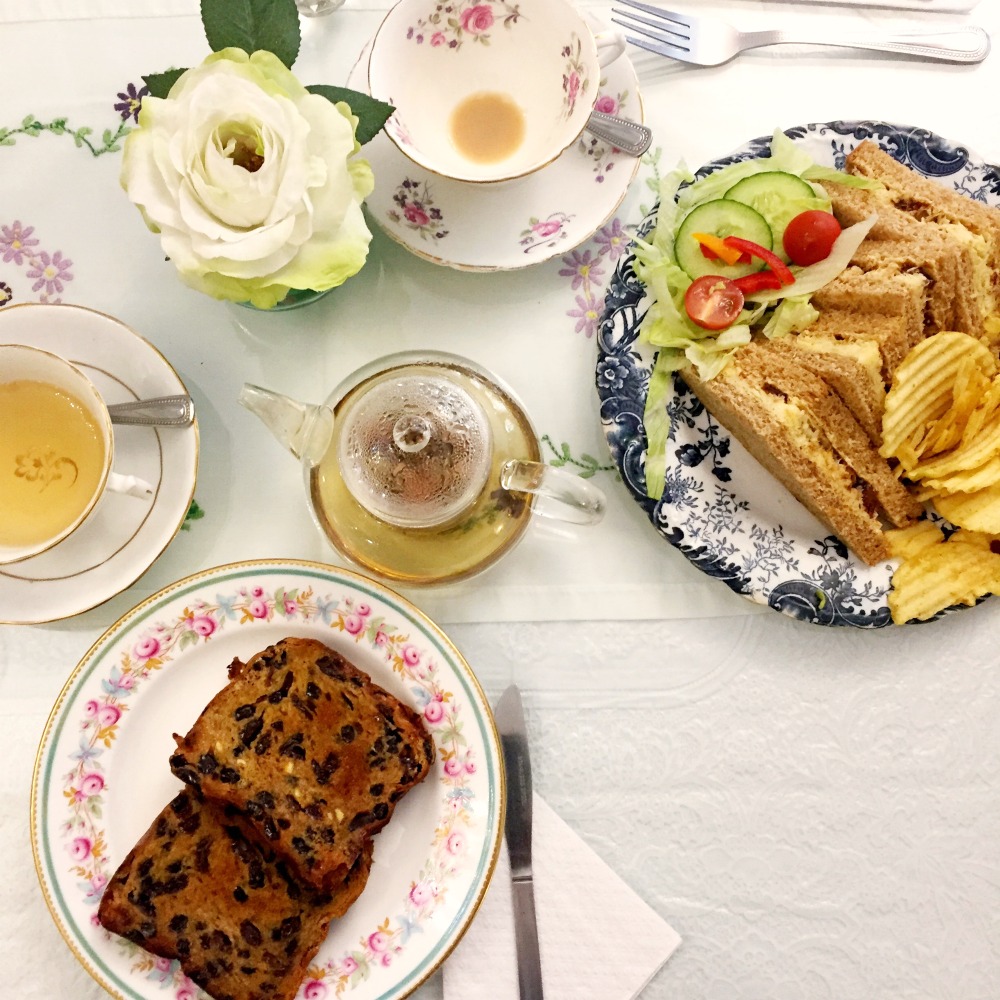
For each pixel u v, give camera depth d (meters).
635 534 0.48
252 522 0.47
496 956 0.44
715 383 0.47
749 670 0.47
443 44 0.47
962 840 0.46
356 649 0.45
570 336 0.49
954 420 0.46
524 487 0.43
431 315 0.49
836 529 0.47
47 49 0.49
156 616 0.44
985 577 0.46
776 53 0.51
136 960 0.42
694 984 0.45
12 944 0.44
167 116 0.39
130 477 0.43
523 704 0.47
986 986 0.46
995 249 0.47
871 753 0.47
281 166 0.39
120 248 0.48
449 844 0.44
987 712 0.47
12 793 0.45
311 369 0.48
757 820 0.46
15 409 0.43
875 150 0.49
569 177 0.49
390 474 0.43
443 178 0.46
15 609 0.44
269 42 0.41
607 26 0.49
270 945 0.42
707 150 0.51
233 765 0.42
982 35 0.51
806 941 0.46
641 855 0.46
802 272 0.48
